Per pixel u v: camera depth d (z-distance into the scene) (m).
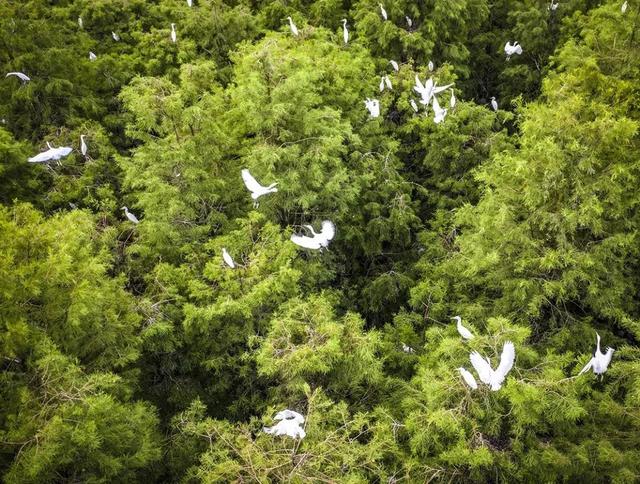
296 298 8.07
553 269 8.44
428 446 6.76
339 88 11.58
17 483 5.33
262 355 7.00
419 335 9.98
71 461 5.93
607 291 8.21
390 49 14.08
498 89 17.30
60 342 6.88
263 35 15.89
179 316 8.55
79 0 15.01
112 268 9.02
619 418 6.73
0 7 11.35
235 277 8.40
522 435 6.64
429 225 13.42
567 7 15.05
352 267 12.66
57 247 6.74
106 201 9.95
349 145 11.44
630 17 10.90
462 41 15.39
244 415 8.77
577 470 6.29
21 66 11.16
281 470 6.04
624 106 9.27
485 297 9.52
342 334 7.42
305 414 7.07
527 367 7.06
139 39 14.16
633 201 8.15
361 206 11.88
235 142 10.57
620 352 7.12
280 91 9.48
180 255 9.48
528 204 8.24
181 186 9.62
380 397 8.02
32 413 5.77
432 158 12.52
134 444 6.64
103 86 13.19
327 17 15.32
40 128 11.62
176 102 9.62
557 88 10.31
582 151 7.87
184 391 9.08
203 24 14.02
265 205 9.98
